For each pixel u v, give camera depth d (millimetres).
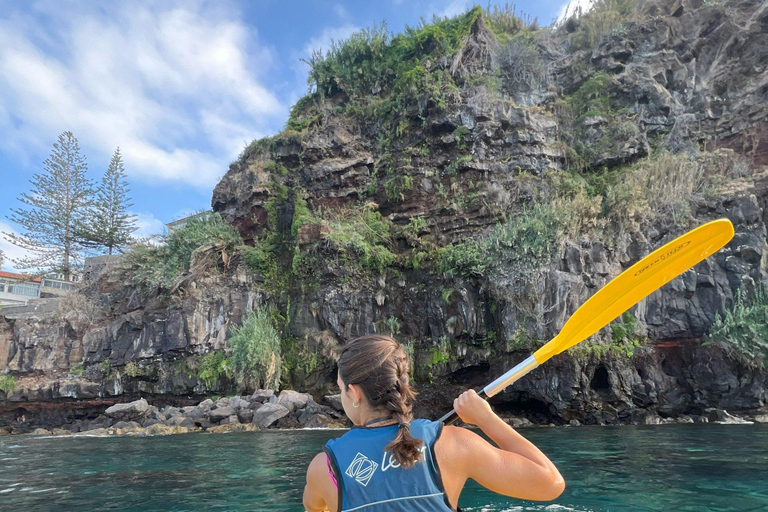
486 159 21766
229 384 19531
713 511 3828
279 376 19266
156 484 5684
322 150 24547
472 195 21000
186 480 5895
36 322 23766
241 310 21203
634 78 22656
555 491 1257
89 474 6598
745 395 14750
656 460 6434
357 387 1330
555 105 23234
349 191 23484
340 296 19938
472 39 24781
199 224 23828
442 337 18328
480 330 17812
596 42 24219
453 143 22281
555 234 16984
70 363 22828
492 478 1278
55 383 21422
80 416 21438
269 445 9844
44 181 34469
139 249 24188
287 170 25156
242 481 5723
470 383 17953
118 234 35125
